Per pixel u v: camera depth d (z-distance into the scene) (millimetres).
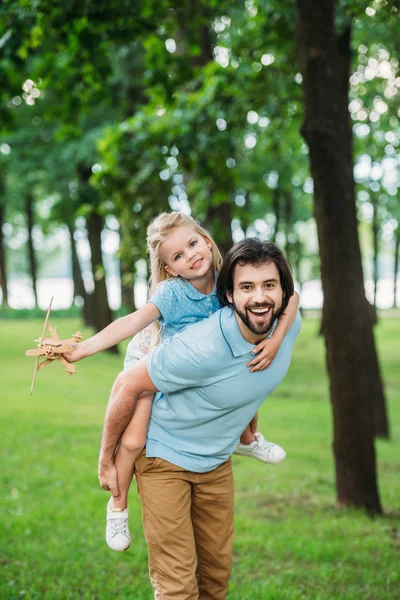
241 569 4836
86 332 26312
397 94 14352
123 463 2893
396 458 9820
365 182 26859
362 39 12812
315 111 5887
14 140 19641
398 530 5984
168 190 11938
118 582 4547
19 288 54281
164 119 9219
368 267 56531
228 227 12398
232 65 9461
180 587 2760
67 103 8594
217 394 2707
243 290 2574
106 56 7664
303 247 45000
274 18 8719
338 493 6688
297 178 27547
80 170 20516
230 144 8789
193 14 8789
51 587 4332
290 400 14742
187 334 2684
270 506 6781
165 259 2820
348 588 4480
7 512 6066
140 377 2736
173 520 2811
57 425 10383
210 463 2877
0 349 21500
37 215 36531
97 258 21531
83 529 5664
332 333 6301
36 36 6660
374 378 11195
